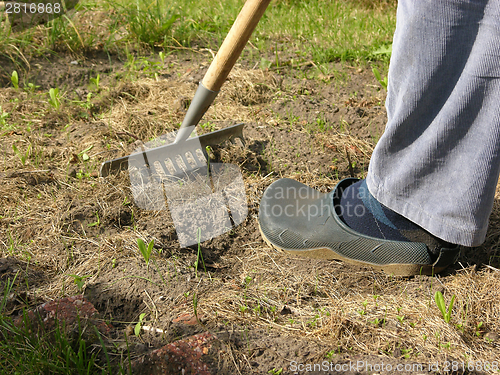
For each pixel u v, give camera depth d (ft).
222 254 6.26
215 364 4.20
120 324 4.85
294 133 8.96
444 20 4.41
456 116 4.61
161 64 12.01
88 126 8.91
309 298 5.36
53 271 5.58
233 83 10.73
